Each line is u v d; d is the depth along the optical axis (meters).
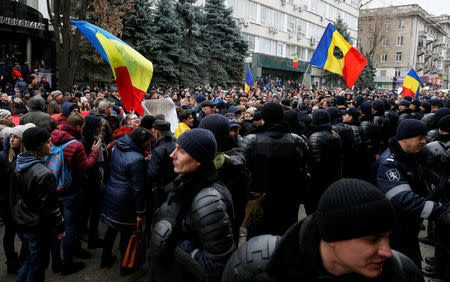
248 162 3.14
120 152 3.26
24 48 16.41
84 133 3.68
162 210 1.77
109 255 3.60
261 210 3.06
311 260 0.97
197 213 1.60
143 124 3.83
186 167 1.71
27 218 2.62
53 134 3.35
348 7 46.44
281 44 35.69
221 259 1.57
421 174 2.43
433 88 60.72
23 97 10.66
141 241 3.22
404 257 1.16
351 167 4.73
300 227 1.02
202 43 22.34
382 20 49.59
